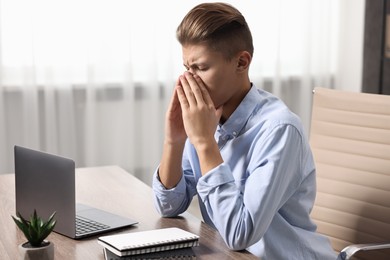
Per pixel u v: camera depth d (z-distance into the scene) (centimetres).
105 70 401
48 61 384
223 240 161
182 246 148
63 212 161
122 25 399
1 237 162
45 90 387
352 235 207
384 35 410
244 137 167
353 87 467
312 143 220
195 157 184
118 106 409
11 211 185
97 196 202
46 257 135
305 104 454
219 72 159
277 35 436
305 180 169
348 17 463
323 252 171
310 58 450
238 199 153
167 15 408
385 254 203
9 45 376
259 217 149
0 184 216
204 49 157
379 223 201
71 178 157
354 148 209
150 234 152
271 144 158
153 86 412
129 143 414
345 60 466
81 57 394
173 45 413
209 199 154
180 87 163
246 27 162
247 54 162
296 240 167
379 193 202
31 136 386
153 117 416
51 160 161
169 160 177
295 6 443
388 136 203
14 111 386
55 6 380
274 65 440
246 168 167
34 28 378
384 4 407
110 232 166
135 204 193
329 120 216
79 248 153
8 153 388
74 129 398
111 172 233
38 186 166
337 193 211
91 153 404
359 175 207
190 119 158
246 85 169
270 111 167
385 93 413
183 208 182
